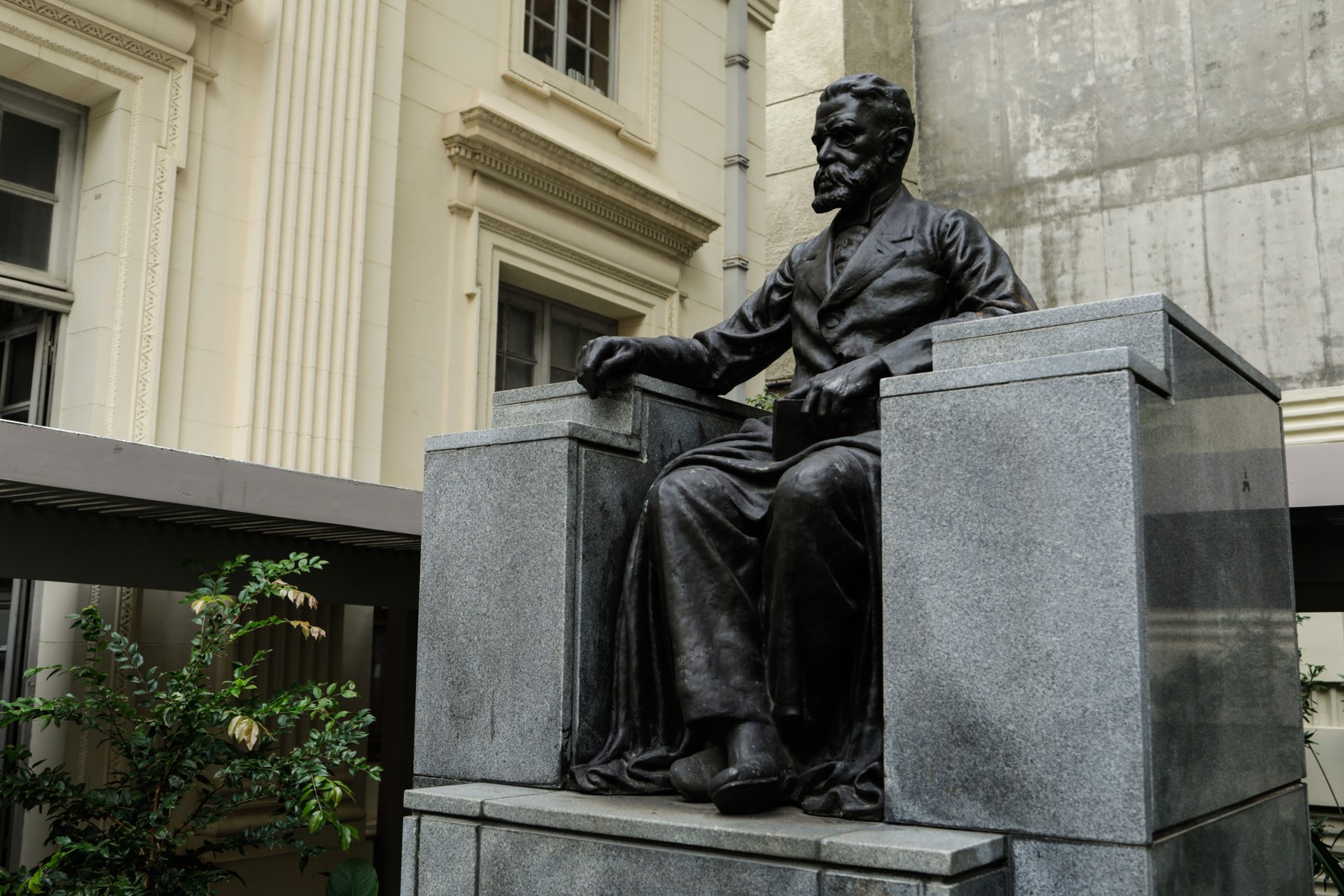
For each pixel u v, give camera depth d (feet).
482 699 12.55
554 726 12.00
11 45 23.84
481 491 12.92
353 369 28.58
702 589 11.83
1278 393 14.26
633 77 39.96
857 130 13.87
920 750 9.95
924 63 50.90
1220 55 44.29
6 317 26.68
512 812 11.03
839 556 11.23
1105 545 9.39
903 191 14.19
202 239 26.63
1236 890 10.69
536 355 36.63
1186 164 44.47
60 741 23.07
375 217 29.91
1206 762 10.34
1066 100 47.42
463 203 32.81
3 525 18.12
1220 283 43.27
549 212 35.40
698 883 9.93
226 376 26.76
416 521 21.03
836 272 14.01
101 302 24.94
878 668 11.18
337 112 28.99
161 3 25.99
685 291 40.68
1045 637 9.53
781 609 11.27
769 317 14.98
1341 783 32.96
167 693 18.95
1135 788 8.98
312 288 28.02
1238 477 12.19
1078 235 46.42
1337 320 40.88
